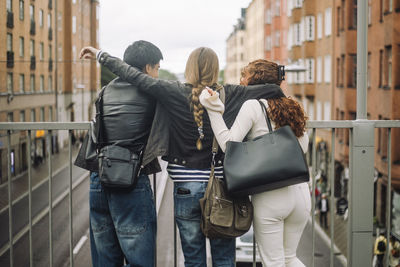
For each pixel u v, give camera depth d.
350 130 3.43
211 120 2.96
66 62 59.25
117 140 2.99
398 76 22.22
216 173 3.06
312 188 3.27
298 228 3.22
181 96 2.97
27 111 43.56
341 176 30.92
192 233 3.04
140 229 3.03
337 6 33.56
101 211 3.16
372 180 3.44
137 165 2.95
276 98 3.16
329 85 37.03
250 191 2.87
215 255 3.13
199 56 3.06
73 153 46.59
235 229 2.95
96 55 3.13
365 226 3.45
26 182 31.27
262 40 75.31
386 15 23.14
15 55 40.06
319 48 39.97
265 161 2.86
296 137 3.06
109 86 3.10
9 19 38.50
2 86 37.47
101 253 3.19
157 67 3.23
